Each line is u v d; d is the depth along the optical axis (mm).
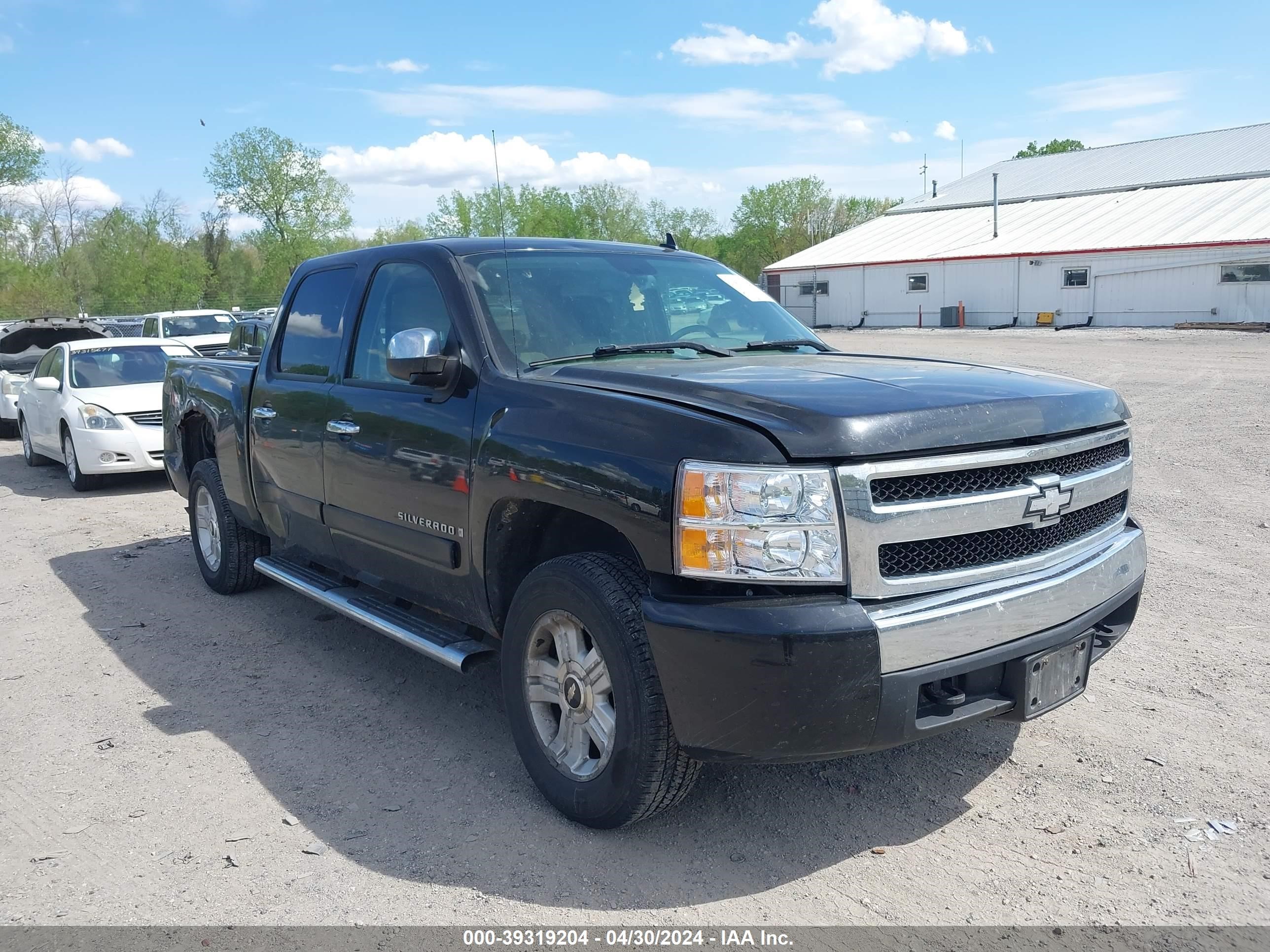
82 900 3057
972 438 3006
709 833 3375
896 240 42781
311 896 3047
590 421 3240
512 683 3586
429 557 3982
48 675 5086
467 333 3879
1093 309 33031
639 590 3123
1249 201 33156
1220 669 4637
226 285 71250
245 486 5633
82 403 10906
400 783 3791
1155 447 10461
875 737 2834
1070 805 3504
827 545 2801
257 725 4379
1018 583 3092
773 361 3857
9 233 67062
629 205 78125
